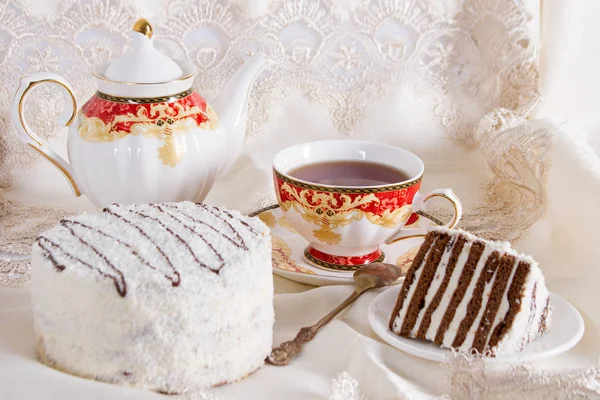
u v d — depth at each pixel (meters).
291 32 1.03
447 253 0.76
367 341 0.75
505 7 1.03
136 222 0.76
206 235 0.75
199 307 0.69
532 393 0.71
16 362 0.71
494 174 1.03
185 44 1.02
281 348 0.76
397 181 0.87
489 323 0.75
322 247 0.86
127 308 0.68
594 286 0.83
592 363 0.75
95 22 0.99
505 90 1.07
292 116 1.06
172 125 0.84
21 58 0.99
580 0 1.03
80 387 0.69
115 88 0.84
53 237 0.74
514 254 0.75
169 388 0.70
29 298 0.81
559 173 0.93
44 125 1.01
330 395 0.71
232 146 0.90
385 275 0.82
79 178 0.86
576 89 1.06
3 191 1.01
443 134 1.08
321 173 0.89
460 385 0.72
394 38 1.05
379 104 1.07
